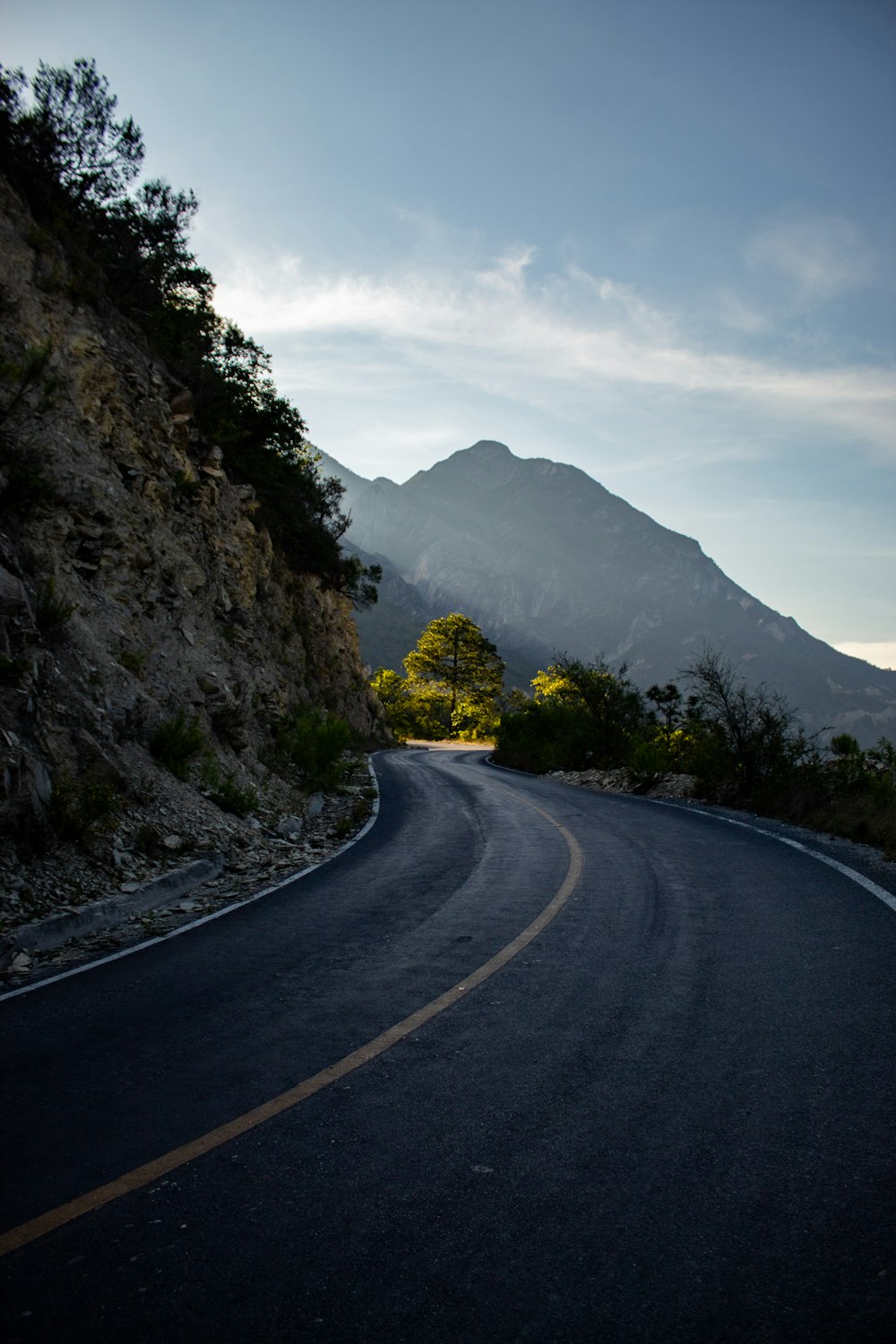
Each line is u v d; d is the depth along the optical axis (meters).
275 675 25.25
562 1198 2.86
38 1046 4.59
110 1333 2.21
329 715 33.62
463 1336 2.17
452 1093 3.77
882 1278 2.39
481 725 93.81
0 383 14.10
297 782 20.27
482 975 5.67
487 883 9.33
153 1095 3.85
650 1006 4.94
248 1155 3.23
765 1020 4.66
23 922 7.22
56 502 14.57
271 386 35.00
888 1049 4.18
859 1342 2.12
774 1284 2.38
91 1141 3.39
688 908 7.70
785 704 18.58
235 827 12.77
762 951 6.12
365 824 15.91
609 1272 2.45
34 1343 2.16
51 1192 2.98
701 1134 3.32
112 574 15.67
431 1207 2.82
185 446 23.00
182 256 28.47
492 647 95.25
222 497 26.16
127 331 22.62
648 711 31.50
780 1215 2.74
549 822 15.59
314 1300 2.34
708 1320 2.22
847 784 14.97
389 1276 2.44
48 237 19.06
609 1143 3.26
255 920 7.87
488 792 23.27
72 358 17.38
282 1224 2.73
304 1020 4.88
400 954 6.34
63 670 11.73
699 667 19.31
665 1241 2.60
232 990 5.57
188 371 27.39
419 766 36.66
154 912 8.43
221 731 17.38
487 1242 2.61
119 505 16.55
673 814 16.73
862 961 5.76
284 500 38.97
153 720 13.53
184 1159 3.20
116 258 23.98
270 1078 4.01
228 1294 2.37
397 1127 3.44
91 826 9.41
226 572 23.94
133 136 20.80
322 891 9.33
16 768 8.63
